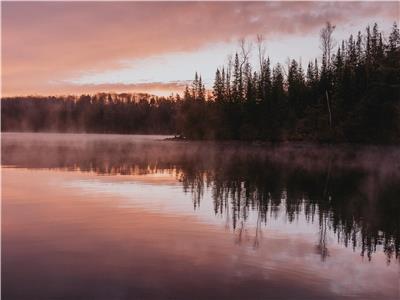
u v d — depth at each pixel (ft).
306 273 34.17
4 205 59.06
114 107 572.92
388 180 95.61
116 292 29.55
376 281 33.06
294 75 245.65
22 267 33.99
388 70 182.80
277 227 49.57
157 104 552.00
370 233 48.08
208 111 278.05
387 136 169.58
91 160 136.05
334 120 200.44
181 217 53.16
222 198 68.28
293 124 221.66
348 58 225.35
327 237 45.80
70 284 30.83
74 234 43.83
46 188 75.41
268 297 29.35
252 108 243.19
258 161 144.56
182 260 36.24
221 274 33.22
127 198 66.18
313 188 81.56
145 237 43.14
